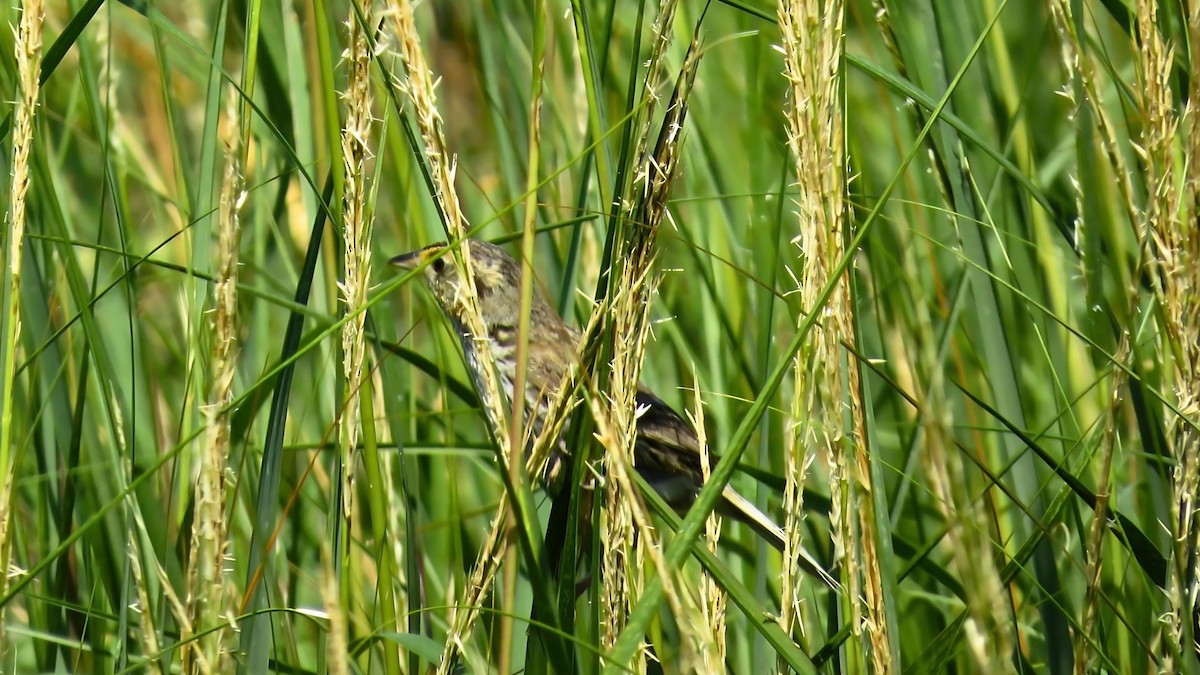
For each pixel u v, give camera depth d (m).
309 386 10.45
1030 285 8.11
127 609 6.45
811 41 4.97
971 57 5.43
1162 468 6.54
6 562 5.85
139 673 6.49
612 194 6.25
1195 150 5.43
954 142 7.38
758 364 8.67
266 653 6.25
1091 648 6.02
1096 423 7.33
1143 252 5.77
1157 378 6.97
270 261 10.04
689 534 4.73
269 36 9.16
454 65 12.54
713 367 9.54
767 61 10.85
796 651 5.04
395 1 5.08
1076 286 9.33
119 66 11.45
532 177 5.30
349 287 5.98
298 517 9.08
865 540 5.39
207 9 10.59
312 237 6.64
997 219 8.67
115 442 6.50
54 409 7.68
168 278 10.66
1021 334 9.39
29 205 7.51
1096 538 5.83
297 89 8.41
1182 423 5.71
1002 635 4.09
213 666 5.27
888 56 9.86
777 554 8.91
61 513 7.52
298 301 6.62
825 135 5.06
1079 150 6.78
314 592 9.35
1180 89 6.90
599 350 5.52
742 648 8.30
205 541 5.26
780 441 8.83
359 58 5.69
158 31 7.93
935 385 4.04
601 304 5.47
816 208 5.14
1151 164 5.50
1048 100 10.92
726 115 11.02
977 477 7.89
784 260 9.90
